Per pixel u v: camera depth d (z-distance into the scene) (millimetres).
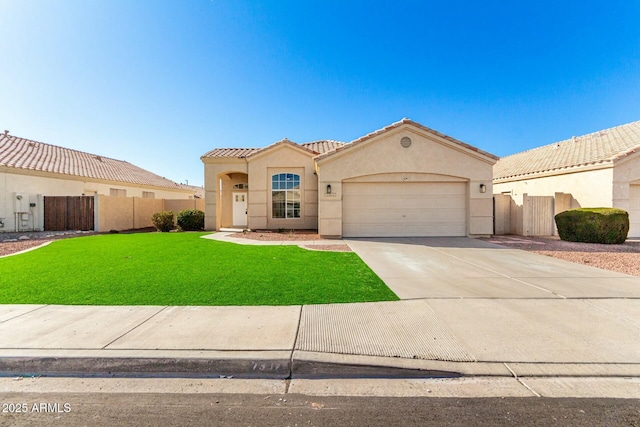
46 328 4680
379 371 3816
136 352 4012
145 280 7227
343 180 14664
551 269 8539
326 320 5047
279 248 11844
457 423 2982
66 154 25016
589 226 13125
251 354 3990
